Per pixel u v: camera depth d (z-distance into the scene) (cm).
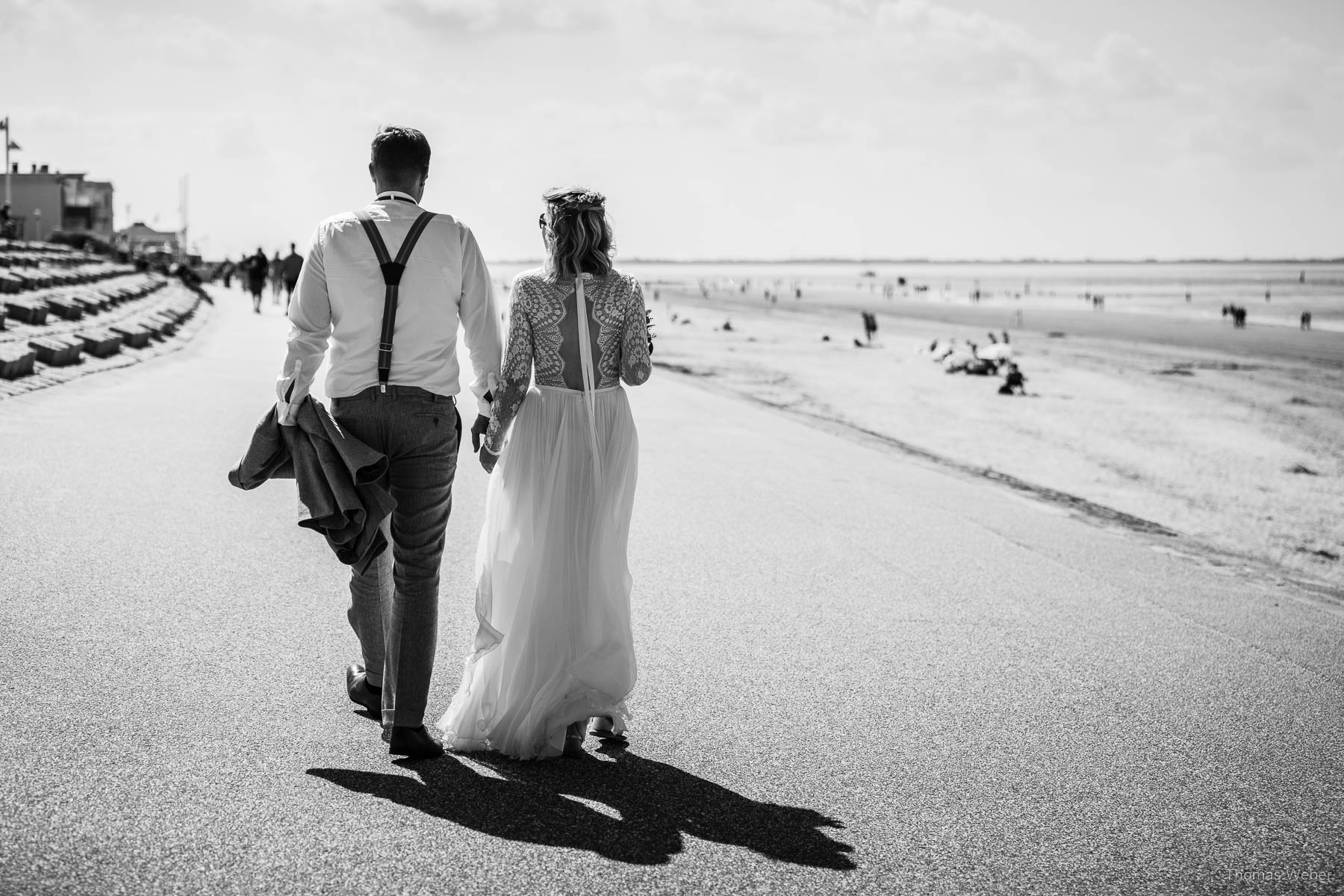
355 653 505
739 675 520
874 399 2795
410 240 391
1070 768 431
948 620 640
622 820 363
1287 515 1686
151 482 831
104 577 588
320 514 379
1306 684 562
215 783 365
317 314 393
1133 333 7800
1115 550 905
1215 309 13238
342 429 397
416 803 363
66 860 309
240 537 700
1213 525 1552
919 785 408
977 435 2250
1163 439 2489
